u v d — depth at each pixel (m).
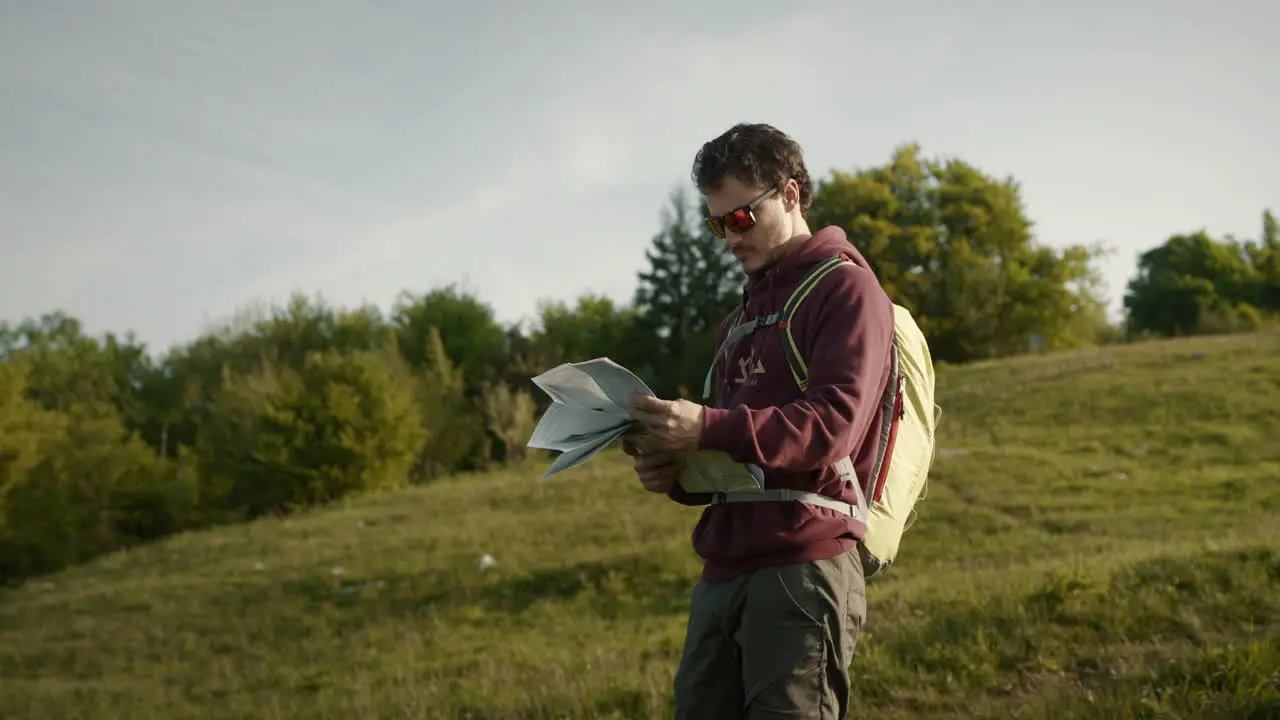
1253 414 23.31
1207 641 5.21
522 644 12.23
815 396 2.42
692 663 2.71
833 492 2.54
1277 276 67.25
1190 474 19.00
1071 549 13.48
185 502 41.34
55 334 71.31
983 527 16.17
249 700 11.04
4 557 36.16
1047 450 22.20
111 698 12.05
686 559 15.75
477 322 61.81
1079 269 53.69
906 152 54.56
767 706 2.49
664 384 55.09
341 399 34.12
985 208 53.59
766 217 2.69
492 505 23.89
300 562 19.61
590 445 2.47
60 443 39.88
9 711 11.73
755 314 2.71
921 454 2.76
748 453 2.36
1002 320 51.91
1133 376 28.56
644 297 59.09
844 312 2.51
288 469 33.31
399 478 34.81
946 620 6.95
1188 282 66.81
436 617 14.71
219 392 55.25
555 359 53.81
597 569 15.92
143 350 69.81
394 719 7.85
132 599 18.22
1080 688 4.98
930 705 5.48
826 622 2.51
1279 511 15.57
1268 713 4.11
